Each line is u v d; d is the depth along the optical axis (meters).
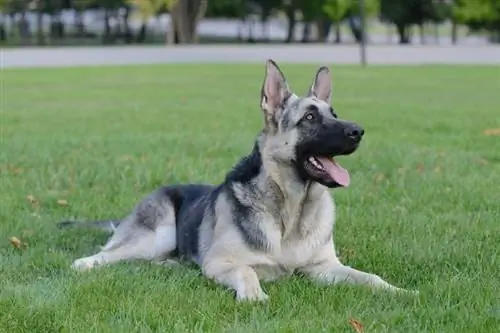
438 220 9.04
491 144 15.19
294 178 6.62
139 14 62.81
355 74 36.03
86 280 6.58
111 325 5.50
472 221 8.97
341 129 6.44
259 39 76.25
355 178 11.66
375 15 69.50
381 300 6.12
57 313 5.73
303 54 49.91
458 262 7.38
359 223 8.88
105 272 6.86
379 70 38.56
